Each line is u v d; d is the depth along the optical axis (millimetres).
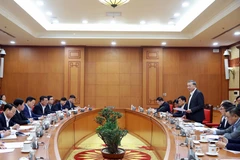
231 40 9180
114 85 10398
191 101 5039
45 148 2713
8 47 10258
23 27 7645
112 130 4719
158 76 10281
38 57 10312
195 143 3014
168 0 6176
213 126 5812
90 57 10422
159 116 5828
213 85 10391
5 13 6371
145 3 6379
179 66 10430
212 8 6199
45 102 6902
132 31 8625
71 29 8539
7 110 4203
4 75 10203
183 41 9367
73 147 5973
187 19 7684
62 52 10367
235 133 3092
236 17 6324
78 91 10172
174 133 3734
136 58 10453
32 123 5012
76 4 6480
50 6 6633
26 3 6379
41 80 10258
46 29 8461
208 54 10453
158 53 10344
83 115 6969
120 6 6594
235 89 9625
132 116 8055
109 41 9430
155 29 8625
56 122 4852
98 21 8008
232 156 2494
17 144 2947
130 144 6562
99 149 6008
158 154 5043
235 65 9641
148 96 10250
